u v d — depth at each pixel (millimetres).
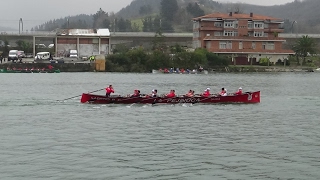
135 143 42000
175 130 48281
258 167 34906
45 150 39156
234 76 136875
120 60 150750
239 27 166750
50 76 127750
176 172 33594
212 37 162375
